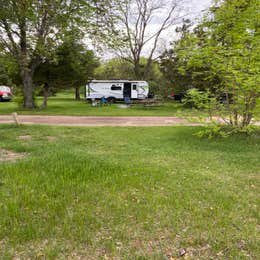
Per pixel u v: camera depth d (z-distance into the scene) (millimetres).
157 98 25531
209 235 2729
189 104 19031
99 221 2967
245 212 3277
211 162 5828
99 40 18438
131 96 29344
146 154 6516
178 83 22094
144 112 18203
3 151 6648
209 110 9070
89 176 4406
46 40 16781
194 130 10469
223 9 8477
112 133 9852
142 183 4215
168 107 22406
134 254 2400
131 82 29234
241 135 9000
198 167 5398
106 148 7262
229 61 7836
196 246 2553
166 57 24734
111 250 2457
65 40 17688
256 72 7629
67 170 4633
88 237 2635
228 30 8617
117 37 18891
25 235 2635
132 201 3535
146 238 2670
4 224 2822
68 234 2684
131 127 11414
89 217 3033
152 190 3957
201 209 3324
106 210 3242
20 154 6340
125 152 6723
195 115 9297
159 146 7625
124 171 4793
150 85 31844
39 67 20266
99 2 16609
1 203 3309
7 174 4441
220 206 3430
